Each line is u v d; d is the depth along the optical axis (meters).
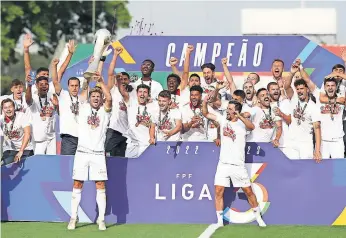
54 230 14.52
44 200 15.38
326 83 16.52
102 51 15.91
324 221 15.10
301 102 16.56
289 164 15.13
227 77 17.81
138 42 19.70
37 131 17.09
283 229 14.60
